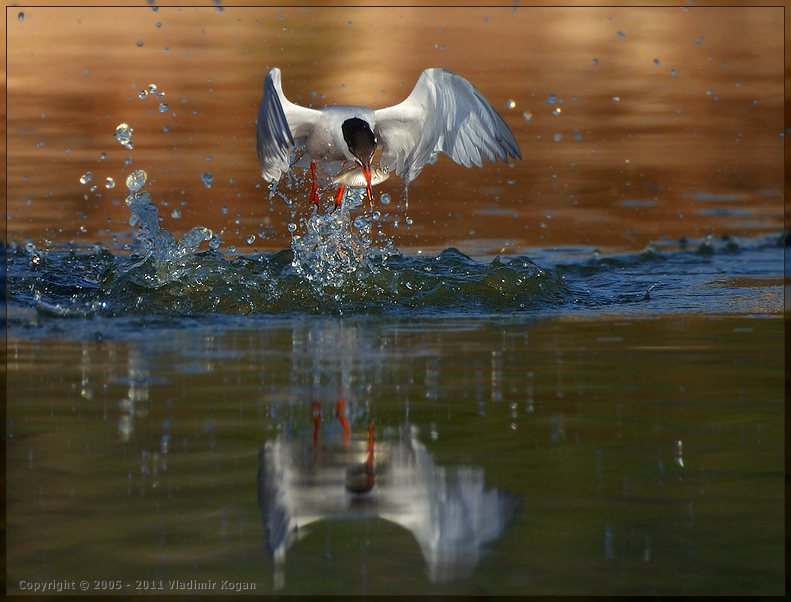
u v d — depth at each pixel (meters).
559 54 31.53
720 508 6.22
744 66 30.19
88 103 25.53
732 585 5.27
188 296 12.23
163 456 7.07
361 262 13.31
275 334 10.80
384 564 5.56
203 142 22.64
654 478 6.66
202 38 32.59
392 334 10.84
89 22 33.88
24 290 12.66
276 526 6.02
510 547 5.71
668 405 8.19
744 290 13.51
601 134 23.88
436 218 17.92
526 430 7.59
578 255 15.62
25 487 6.53
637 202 19.19
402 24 35.38
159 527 5.95
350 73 27.73
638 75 29.30
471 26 35.22
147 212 12.95
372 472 6.76
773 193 19.81
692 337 10.67
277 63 29.28
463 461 6.99
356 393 8.48
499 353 9.93
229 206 18.09
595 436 7.47
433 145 13.09
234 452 7.13
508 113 25.19
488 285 13.05
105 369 9.22
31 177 19.52
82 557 5.62
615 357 9.74
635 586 5.21
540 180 20.69
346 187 13.69
